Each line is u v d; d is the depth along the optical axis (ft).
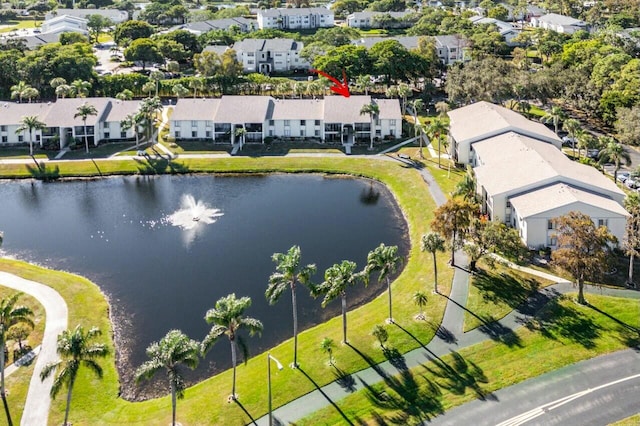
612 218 322.75
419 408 217.15
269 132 557.74
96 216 414.00
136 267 338.95
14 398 228.43
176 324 283.18
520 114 539.29
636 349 244.42
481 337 256.93
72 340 202.08
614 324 261.24
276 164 501.97
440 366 239.71
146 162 506.48
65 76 653.30
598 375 230.07
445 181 444.14
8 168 495.41
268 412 218.59
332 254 350.23
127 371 250.78
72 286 313.12
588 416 209.26
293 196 444.55
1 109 555.69
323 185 466.70
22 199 447.83
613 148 411.95
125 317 289.33
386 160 499.51
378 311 283.59
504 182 368.89
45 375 205.77
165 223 399.65
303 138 556.92
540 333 257.75
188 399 231.09
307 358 249.34
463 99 609.01
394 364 242.37
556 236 289.33
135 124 526.98
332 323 278.05
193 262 344.08
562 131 545.85
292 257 242.58
